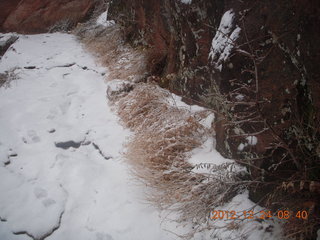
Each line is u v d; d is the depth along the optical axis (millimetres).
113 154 4066
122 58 6074
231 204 3004
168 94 4645
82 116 4965
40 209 3389
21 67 6641
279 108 2814
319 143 2559
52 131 4605
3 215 3342
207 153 3570
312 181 2469
